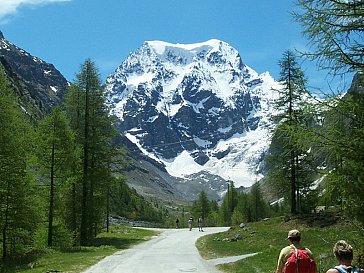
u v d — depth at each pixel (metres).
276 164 38.06
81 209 37.72
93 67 38.81
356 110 9.94
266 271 18.11
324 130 10.17
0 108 27.62
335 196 10.42
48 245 32.62
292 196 38.66
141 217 129.50
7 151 27.81
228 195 115.38
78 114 38.75
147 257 26.58
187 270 20.41
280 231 34.50
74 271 20.28
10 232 29.00
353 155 9.94
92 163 38.31
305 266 7.48
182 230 62.56
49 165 33.06
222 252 29.33
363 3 9.97
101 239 40.44
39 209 30.23
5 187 28.09
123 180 40.31
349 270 5.76
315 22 10.22
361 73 10.50
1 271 22.94
